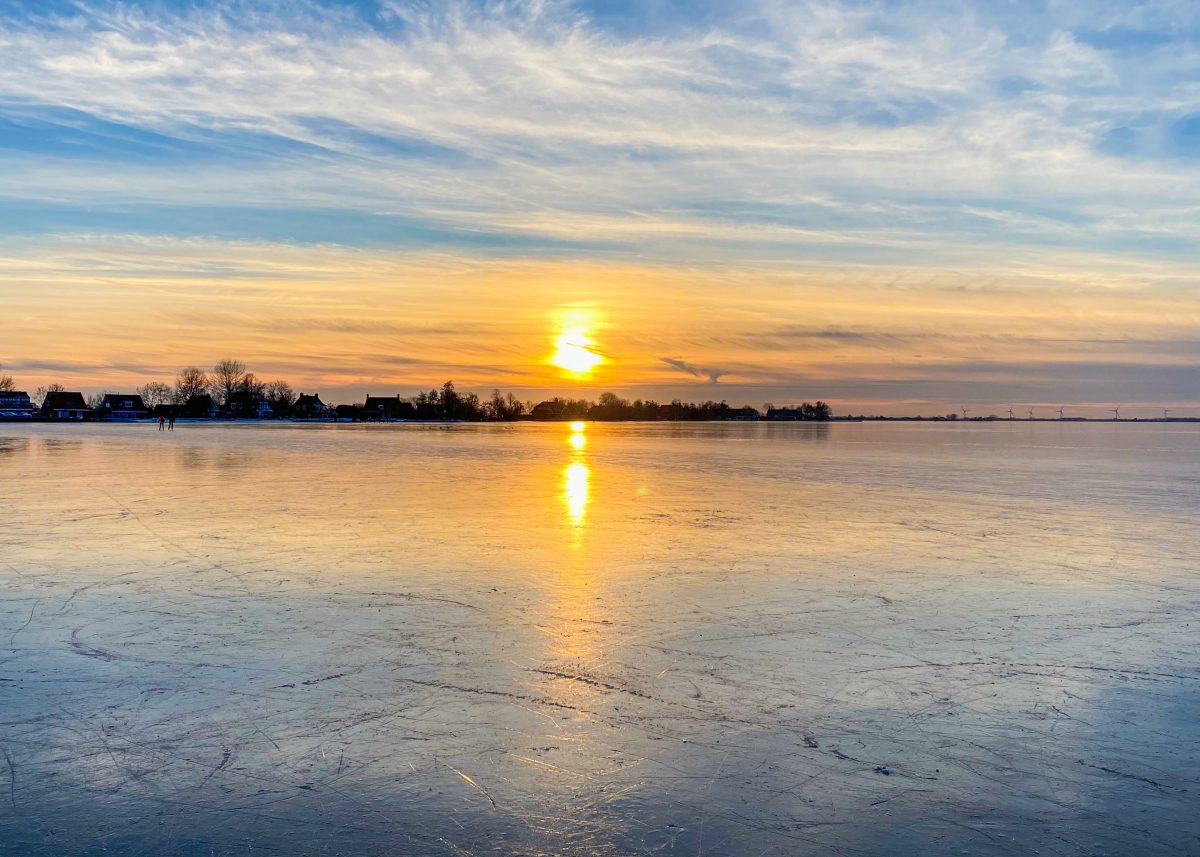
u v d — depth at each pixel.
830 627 7.50
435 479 21.91
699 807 4.34
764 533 12.67
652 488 19.67
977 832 4.12
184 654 6.67
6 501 16.45
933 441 54.12
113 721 5.38
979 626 7.56
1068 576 9.65
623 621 7.64
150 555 10.72
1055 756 4.93
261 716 5.45
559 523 13.62
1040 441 55.31
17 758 4.87
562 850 3.95
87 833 4.10
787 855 3.92
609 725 5.32
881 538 12.23
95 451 34.56
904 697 5.82
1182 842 4.04
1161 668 6.45
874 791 4.52
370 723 5.34
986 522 13.95
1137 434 82.06
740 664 6.48
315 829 4.13
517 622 7.59
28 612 7.89
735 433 75.56
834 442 51.47
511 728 5.27
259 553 10.87
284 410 161.75
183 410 146.62
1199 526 13.57
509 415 195.62
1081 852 3.95
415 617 7.73
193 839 4.05
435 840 4.04
